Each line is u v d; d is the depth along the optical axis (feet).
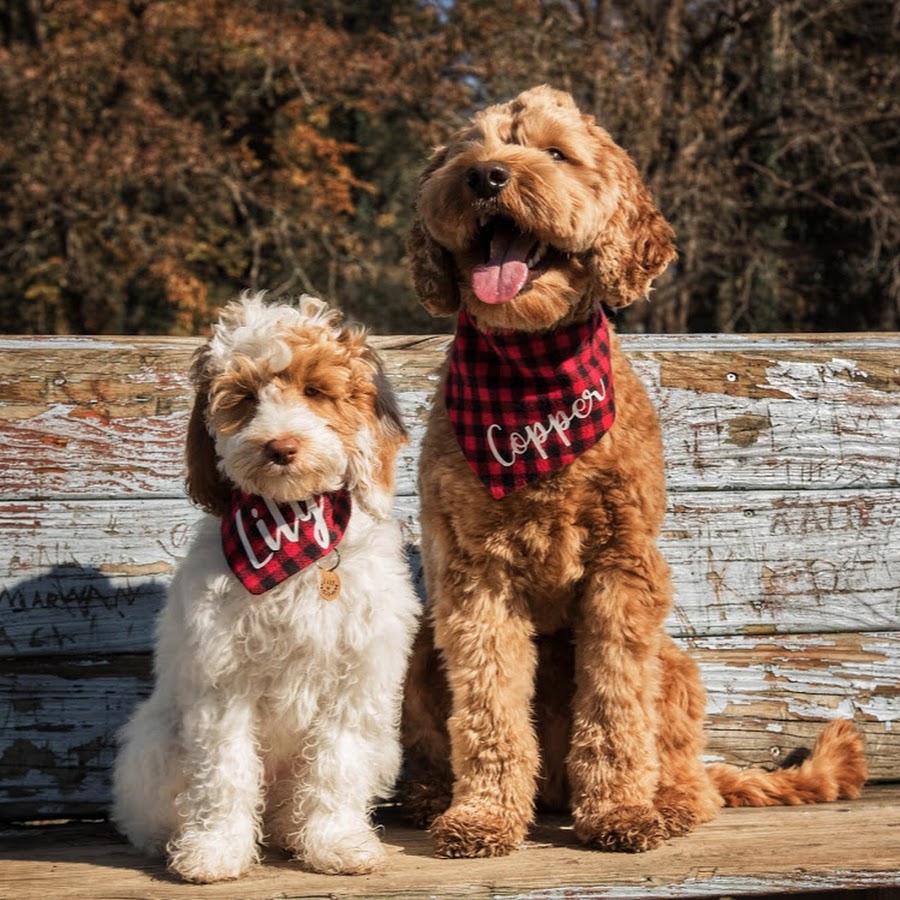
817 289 63.00
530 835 12.26
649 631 12.21
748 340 14.97
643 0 57.67
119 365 14.12
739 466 14.62
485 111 13.47
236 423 11.10
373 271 60.85
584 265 12.61
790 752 14.29
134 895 10.12
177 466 14.11
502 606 12.42
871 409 14.80
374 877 10.59
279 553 10.94
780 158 61.72
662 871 10.55
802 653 14.43
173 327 62.13
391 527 12.03
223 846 10.68
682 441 14.57
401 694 12.14
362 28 67.10
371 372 11.73
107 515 13.91
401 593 11.66
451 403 12.39
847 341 15.03
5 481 13.74
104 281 60.95
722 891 10.37
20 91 55.26
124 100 58.08
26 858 11.52
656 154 56.08
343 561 11.27
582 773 12.05
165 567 13.97
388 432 11.84
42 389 13.92
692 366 14.71
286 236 57.98
